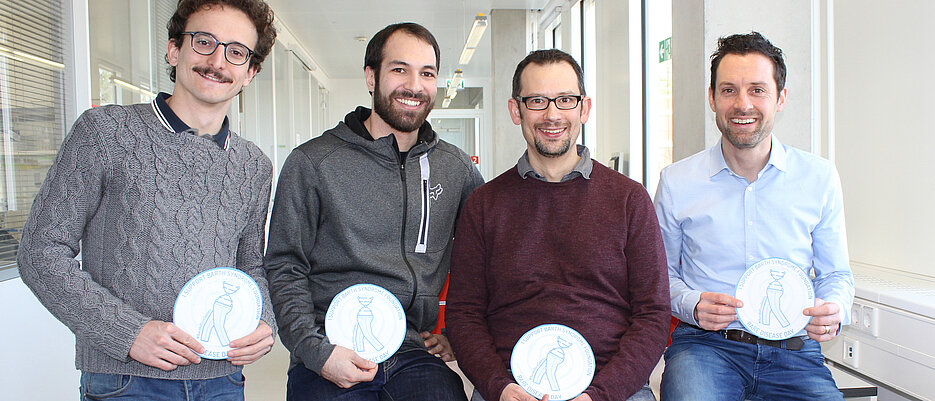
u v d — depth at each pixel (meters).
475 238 1.89
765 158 1.98
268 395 3.05
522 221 1.84
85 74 2.98
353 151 1.90
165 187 1.41
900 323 2.06
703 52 3.11
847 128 2.79
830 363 2.53
